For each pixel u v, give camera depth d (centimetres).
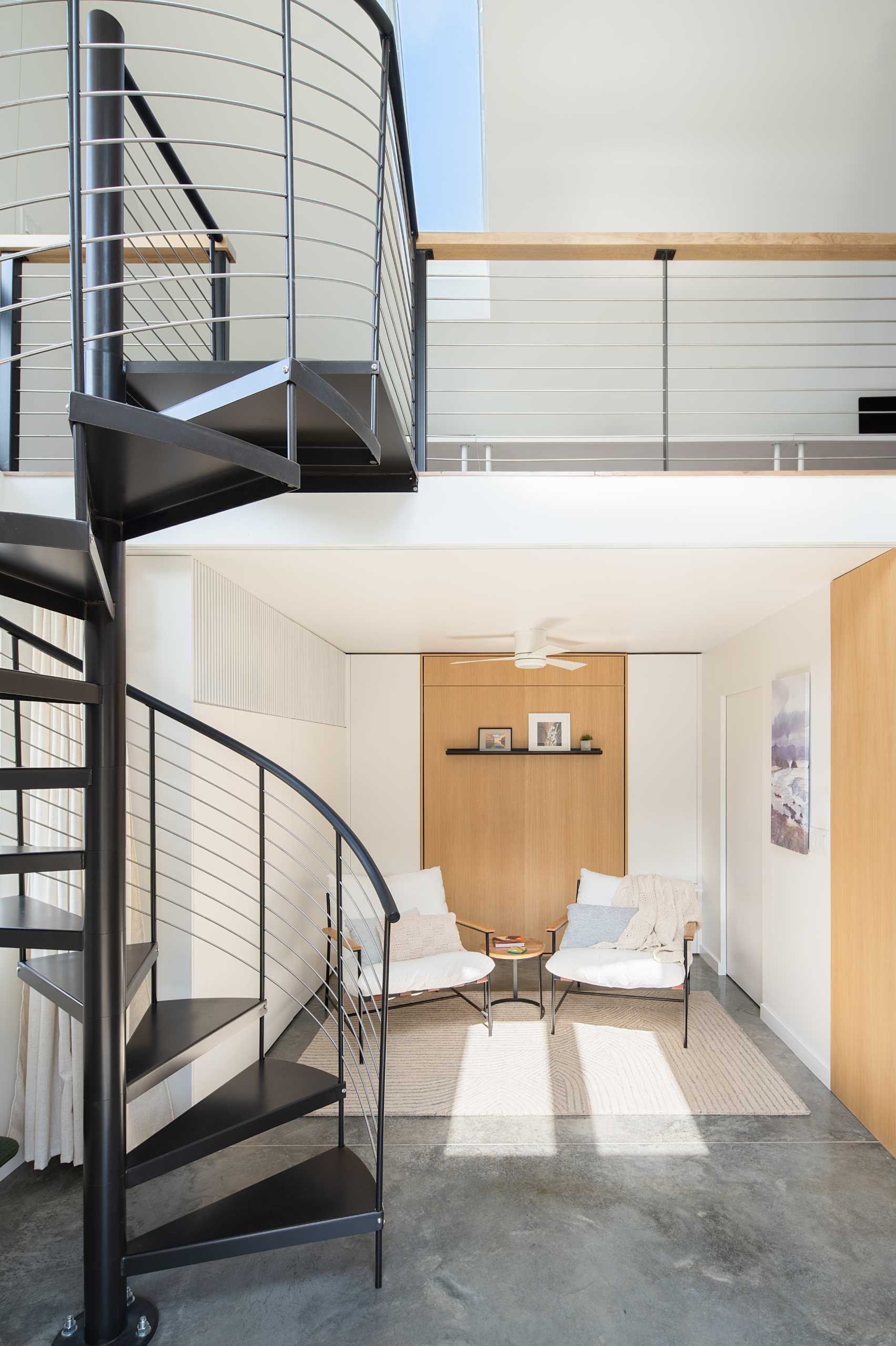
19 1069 298
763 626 468
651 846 621
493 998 496
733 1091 357
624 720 627
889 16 386
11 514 144
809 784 387
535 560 315
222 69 436
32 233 372
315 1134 321
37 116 379
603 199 487
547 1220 261
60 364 381
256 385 165
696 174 470
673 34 398
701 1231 254
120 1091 213
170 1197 274
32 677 173
